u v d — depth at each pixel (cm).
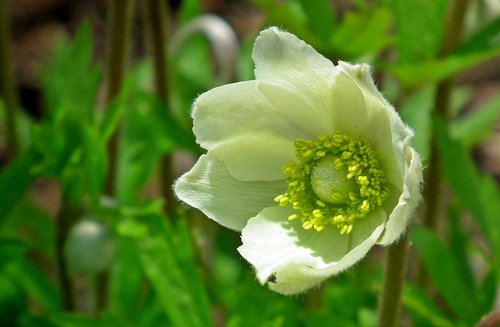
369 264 42
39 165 35
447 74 38
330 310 39
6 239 36
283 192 31
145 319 38
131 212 35
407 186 27
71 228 36
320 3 39
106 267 38
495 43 37
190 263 34
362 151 30
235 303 35
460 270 37
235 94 30
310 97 30
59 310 39
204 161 30
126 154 41
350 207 30
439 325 36
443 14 38
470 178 37
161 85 41
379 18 38
